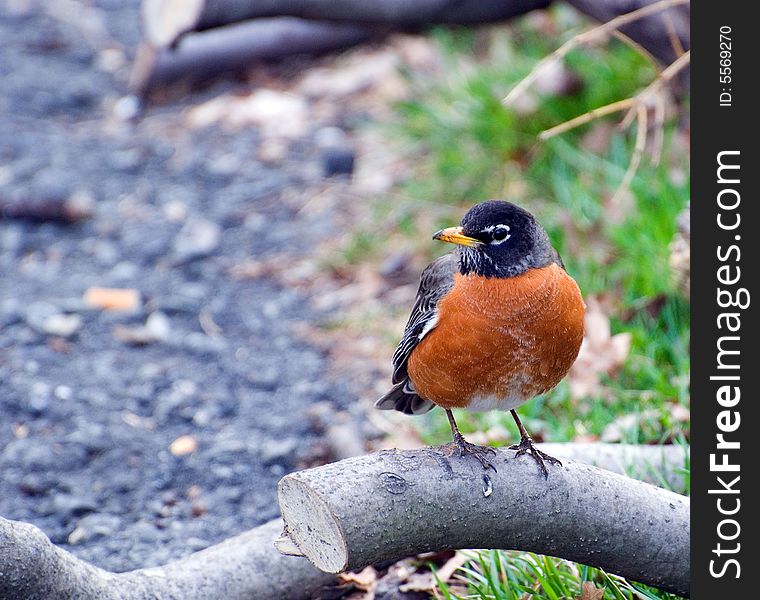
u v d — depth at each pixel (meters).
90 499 9.80
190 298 13.56
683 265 10.80
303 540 6.13
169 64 18.38
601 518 6.60
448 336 7.23
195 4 13.25
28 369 11.93
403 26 13.89
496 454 6.58
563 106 14.05
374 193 15.22
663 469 8.54
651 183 12.43
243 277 14.06
